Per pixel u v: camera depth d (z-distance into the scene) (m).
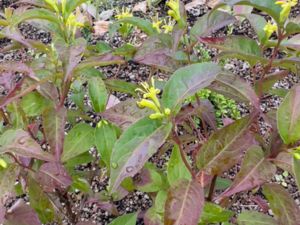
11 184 0.37
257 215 0.40
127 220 0.45
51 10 0.44
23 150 0.35
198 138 0.55
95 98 0.41
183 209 0.32
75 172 0.57
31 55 0.89
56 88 0.41
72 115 0.49
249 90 0.35
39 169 0.43
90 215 0.68
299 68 0.42
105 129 0.41
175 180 0.38
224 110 0.77
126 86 0.45
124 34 0.60
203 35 0.44
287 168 0.34
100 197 0.56
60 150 0.39
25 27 1.03
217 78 0.35
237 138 0.36
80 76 0.45
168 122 0.32
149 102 0.32
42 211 0.47
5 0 1.12
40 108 0.42
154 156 0.73
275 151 0.34
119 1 1.09
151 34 0.47
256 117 0.39
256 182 0.33
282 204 0.37
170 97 0.32
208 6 1.04
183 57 0.44
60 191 0.53
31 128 0.47
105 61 0.40
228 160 0.35
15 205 0.46
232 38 0.39
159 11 1.04
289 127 0.32
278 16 0.37
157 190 0.44
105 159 0.41
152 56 0.42
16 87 0.37
